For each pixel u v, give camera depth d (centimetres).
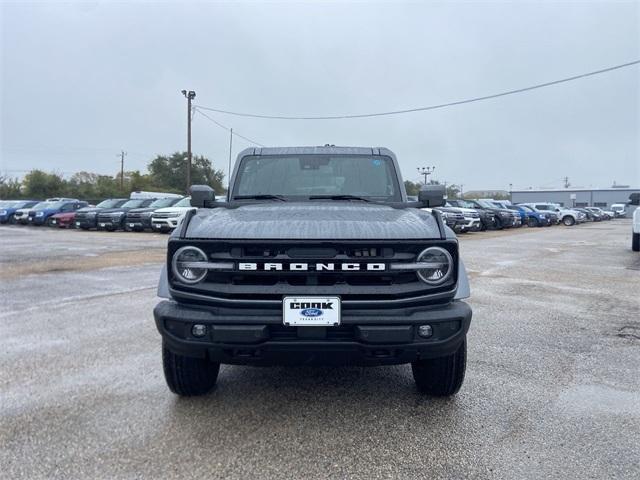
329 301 303
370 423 340
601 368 454
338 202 432
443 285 315
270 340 308
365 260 306
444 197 415
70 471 279
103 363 463
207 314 311
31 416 349
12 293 817
